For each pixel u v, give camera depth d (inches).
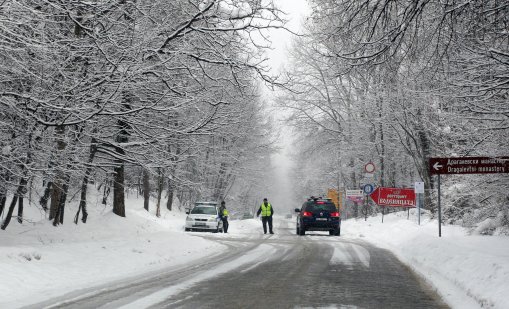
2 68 471.5
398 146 1539.1
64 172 568.1
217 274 462.6
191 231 1240.2
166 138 616.1
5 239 593.3
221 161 1862.7
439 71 554.3
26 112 500.1
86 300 324.2
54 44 474.0
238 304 316.2
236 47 560.7
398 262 572.1
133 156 626.2
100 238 742.5
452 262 461.4
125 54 503.5
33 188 598.2
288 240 938.7
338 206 1740.9
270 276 450.6
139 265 530.3
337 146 1850.4
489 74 513.0
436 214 1063.0
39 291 357.7
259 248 756.6
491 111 531.8
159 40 542.9
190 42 560.4
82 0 498.3
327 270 497.7
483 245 560.7
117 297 336.5
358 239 970.7
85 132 568.4
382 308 311.9
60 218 746.2
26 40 454.3
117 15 561.0
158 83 566.9
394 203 1214.3
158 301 323.3
